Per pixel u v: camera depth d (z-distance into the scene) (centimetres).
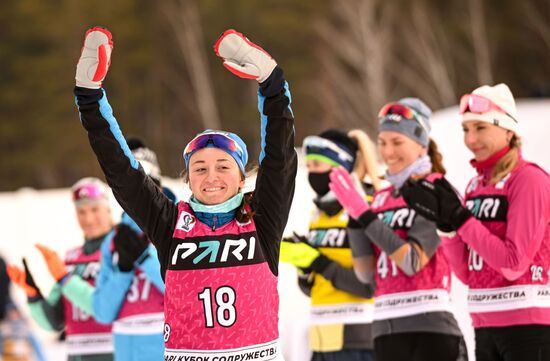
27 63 8669
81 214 1784
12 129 8544
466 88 7744
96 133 1038
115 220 2653
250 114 8219
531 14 7875
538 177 1304
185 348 1043
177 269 1052
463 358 1370
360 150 1639
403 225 1394
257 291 1046
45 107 8588
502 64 7844
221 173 1061
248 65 1027
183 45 8669
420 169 1425
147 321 1576
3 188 8475
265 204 1064
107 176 1052
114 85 8738
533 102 2319
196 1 8794
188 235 1057
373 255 1465
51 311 1780
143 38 8875
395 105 1442
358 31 7881
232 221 1062
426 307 1363
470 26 7819
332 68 8050
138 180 1058
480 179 1380
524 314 1301
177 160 8562
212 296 1040
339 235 1591
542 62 7831
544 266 1311
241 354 1035
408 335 1366
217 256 1046
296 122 8050
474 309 1352
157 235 1073
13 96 8600
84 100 1030
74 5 8844
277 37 8469
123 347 1590
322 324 1580
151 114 8688
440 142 2122
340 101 7944
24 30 8775
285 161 1055
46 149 8494
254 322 1041
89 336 1734
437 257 1383
